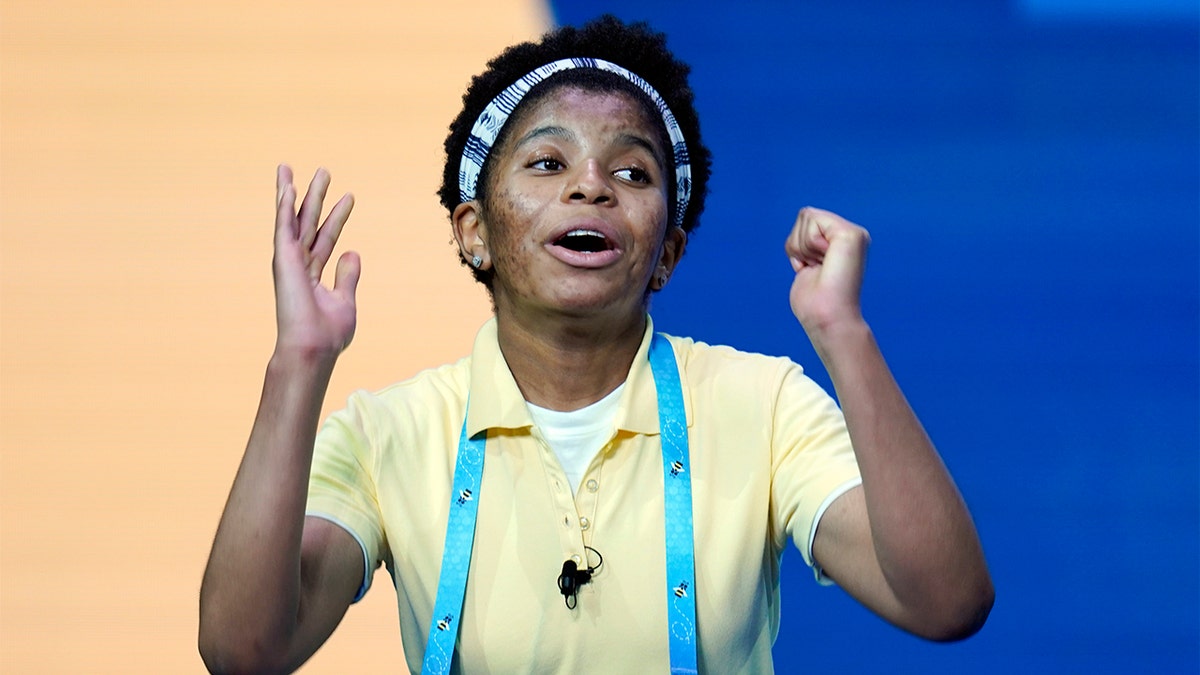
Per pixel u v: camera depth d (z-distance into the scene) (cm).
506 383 613
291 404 540
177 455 1222
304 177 1299
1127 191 1272
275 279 557
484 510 593
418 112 1314
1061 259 1259
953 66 1305
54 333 1250
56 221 1282
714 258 1261
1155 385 1223
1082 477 1197
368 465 604
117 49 1320
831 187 1282
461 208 654
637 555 584
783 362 635
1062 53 1306
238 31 1326
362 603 1136
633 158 618
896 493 534
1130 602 1158
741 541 589
